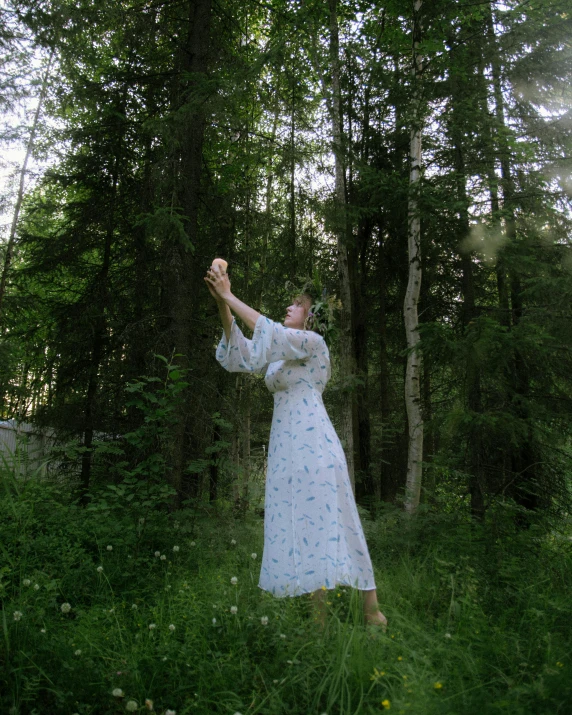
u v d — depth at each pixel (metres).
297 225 8.39
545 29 6.96
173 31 7.86
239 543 4.44
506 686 2.21
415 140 7.43
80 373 7.78
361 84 9.48
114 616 2.73
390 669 2.20
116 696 2.00
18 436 4.55
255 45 9.63
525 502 6.60
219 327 7.68
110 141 7.94
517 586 3.38
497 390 6.02
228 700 2.04
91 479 7.18
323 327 3.33
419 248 7.45
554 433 5.89
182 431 6.11
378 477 11.97
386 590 3.40
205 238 7.93
